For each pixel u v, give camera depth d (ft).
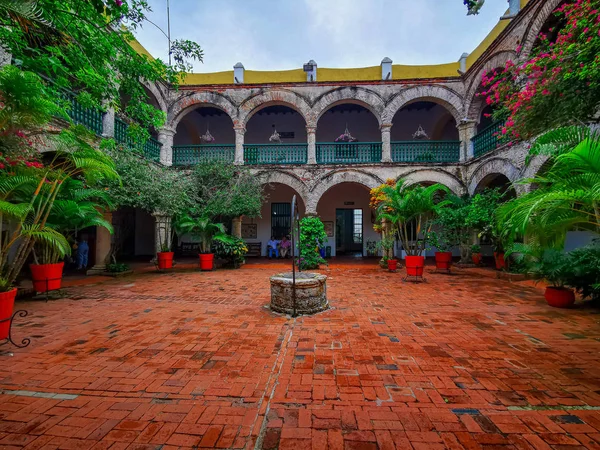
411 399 8.14
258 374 9.54
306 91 42.96
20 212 12.73
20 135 15.81
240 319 15.44
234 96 43.42
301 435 6.71
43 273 19.61
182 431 6.85
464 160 41.16
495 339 12.62
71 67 19.98
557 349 11.52
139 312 16.79
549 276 18.15
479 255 38.01
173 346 11.82
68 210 20.71
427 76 46.32
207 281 27.32
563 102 16.37
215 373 9.60
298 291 16.29
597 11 14.07
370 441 6.52
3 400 8.05
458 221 33.19
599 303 17.90
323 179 42.19
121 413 7.51
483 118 49.62
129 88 21.35
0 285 12.00
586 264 17.11
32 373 9.57
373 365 10.17
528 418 7.30
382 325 14.47
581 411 7.60
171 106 43.37
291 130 54.54
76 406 7.79
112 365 10.16
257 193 38.83
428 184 42.73
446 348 11.64
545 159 25.31
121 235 49.62
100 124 30.55
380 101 42.39
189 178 37.01
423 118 52.95
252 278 29.14
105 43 18.11
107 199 25.00
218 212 35.81
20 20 12.01
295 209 17.99
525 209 11.82
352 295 21.18
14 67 13.03
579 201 11.80
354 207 53.06
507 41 31.94
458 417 7.35
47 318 15.62
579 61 14.97
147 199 28.96
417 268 26.78
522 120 19.25
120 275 30.45
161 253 34.40
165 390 8.58
